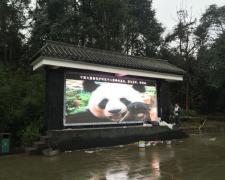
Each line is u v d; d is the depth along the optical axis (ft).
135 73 45.06
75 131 38.01
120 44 90.94
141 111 47.14
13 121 42.55
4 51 94.12
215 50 84.48
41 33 85.66
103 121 42.37
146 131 45.32
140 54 100.83
